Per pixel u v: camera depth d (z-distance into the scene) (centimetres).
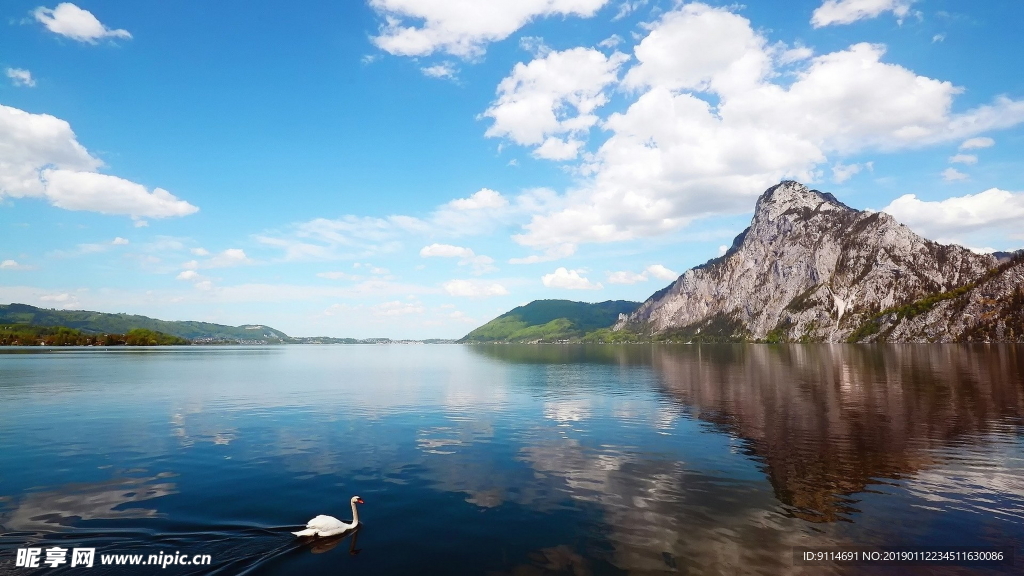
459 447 3331
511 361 16038
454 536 1869
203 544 1786
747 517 2056
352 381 8338
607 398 5878
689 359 15375
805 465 2836
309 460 2998
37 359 13962
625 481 2559
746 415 4519
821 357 15112
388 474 2700
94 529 1919
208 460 3002
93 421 4341
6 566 1583
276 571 1580
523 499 2286
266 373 10100
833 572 1583
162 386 7206
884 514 2091
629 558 1681
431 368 12219
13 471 2752
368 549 1755
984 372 8469
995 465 2808
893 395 5772
